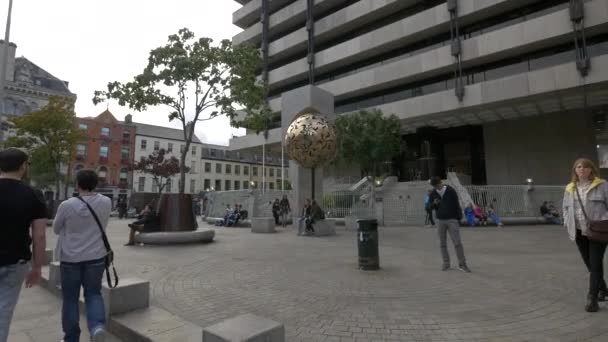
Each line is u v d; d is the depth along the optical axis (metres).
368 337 3.29
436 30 27.16
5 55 17.55
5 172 2.62
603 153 30.14
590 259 3.96
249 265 6.86
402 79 28.14
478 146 29.77
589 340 3.13
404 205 18.50
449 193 6.31
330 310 4.09
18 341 3.32
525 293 4.66
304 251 8.75
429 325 3.56
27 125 20.81
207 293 4.86
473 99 24.00
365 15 30.91
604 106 24.55
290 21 37.00
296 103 15.27
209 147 60.88
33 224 2.65
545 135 26.78
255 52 11.81
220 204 22.41
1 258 2.42
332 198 19.22
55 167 22.92
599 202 3.88
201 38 11.12
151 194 33.22
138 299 3.98
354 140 23.42
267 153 41.88
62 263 2.96
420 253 8.28
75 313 2.94
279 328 2.73
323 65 33.09
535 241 10.39
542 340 3.14
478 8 24.69
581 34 20.89
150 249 9.19
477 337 3.24
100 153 44.66
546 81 21.36
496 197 18.58
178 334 3.24
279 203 19.02
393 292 4.82
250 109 12.17
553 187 18.64
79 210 2.97
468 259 7.33
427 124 29.53
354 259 7.51
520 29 22.80
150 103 10.81
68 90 42.62
